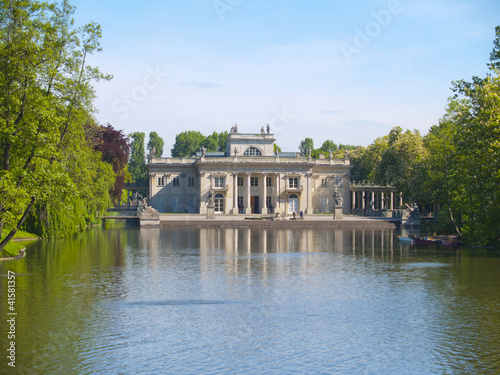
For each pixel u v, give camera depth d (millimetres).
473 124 55594
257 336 22156
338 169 139750
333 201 139625
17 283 32438
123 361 19391
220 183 129875
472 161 55156
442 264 41719
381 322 24203
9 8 34344
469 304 27453
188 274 36125
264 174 130750
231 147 136625
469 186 56688
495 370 18703
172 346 20922
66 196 37094
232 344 21172
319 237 70000
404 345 21141
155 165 135500
